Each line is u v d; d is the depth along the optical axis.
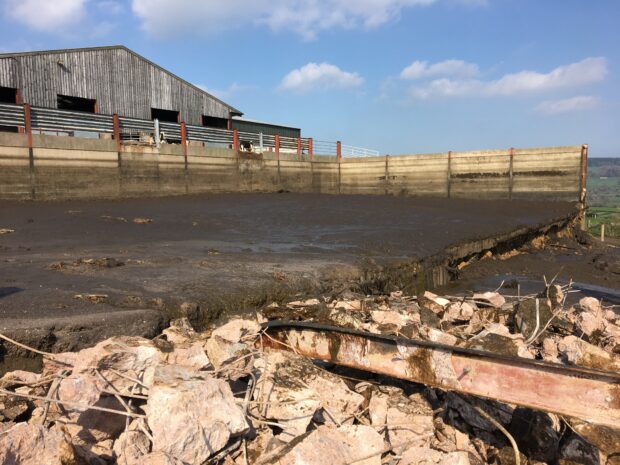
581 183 29.81
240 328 5.38
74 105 30.64
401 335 5.22
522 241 21.22
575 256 20.28
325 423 3.75
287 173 35.38
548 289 8.67
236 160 31.09
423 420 4.07
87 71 29.03
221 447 3.10
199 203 24.55
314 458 3.03
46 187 21.52
